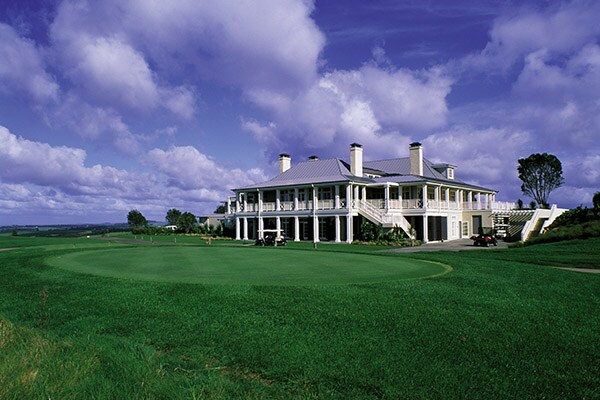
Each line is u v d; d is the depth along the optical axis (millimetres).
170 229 69812
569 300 10438
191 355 7199
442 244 38781
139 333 8344
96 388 5578
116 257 20016
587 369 6328
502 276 13328
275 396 5715
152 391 5574
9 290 12266
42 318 9555
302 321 8391
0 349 7004
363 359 6691
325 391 5789
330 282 11859
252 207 50844
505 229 44500
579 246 26391
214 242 44906
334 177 44688
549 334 7727
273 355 6957
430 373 6188
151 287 11312
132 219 88375
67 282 12594
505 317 8648
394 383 5926
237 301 9719
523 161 80188
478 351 6949
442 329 7902
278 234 41031
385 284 11414
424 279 12352
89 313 9703
